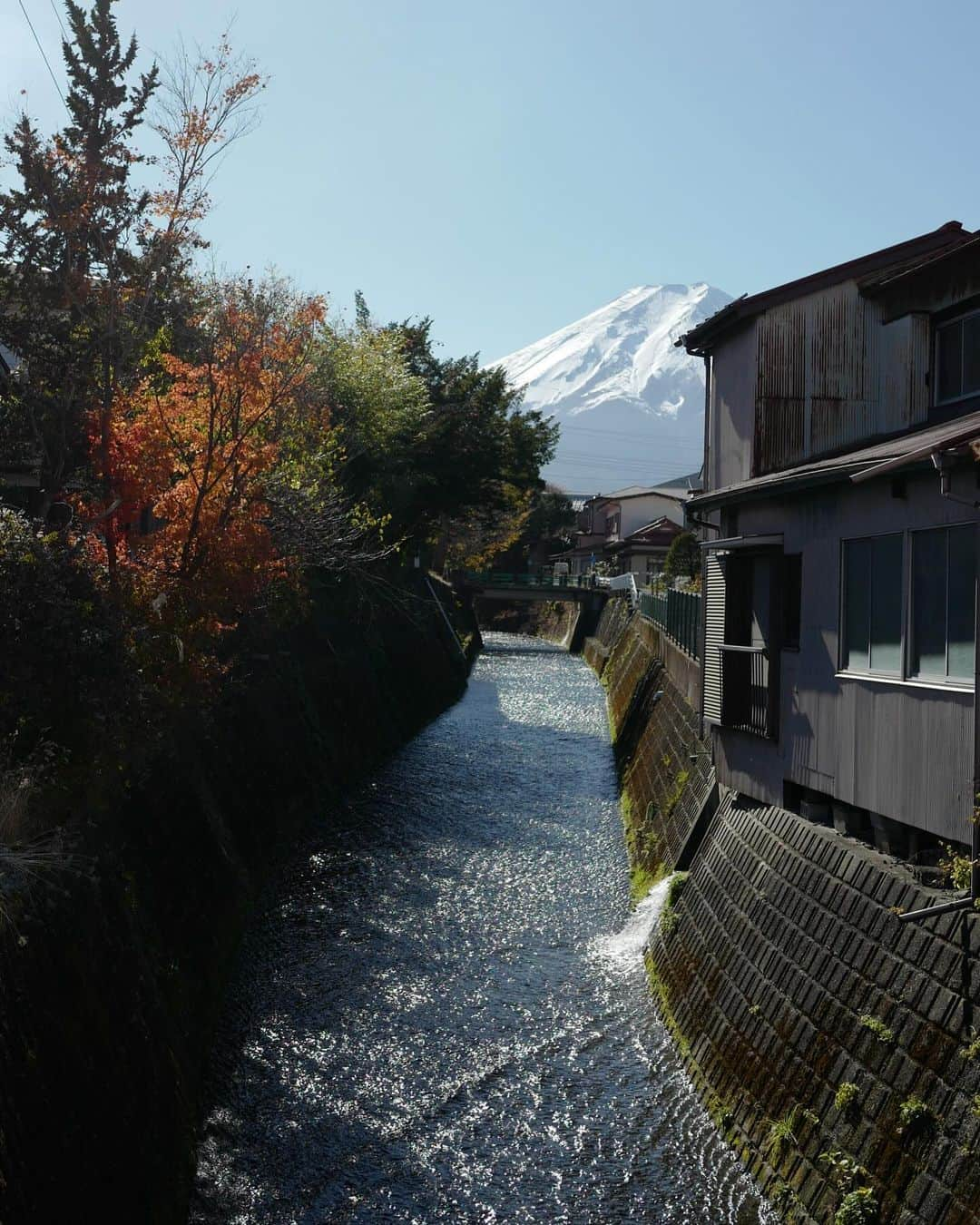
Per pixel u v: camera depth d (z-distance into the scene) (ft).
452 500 127.54
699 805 50.37
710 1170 29.40
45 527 35.14
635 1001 41.60
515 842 63.98
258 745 61.21
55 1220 20.11
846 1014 27.25
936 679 28.53
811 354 47.01
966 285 42.16
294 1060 36.70
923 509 29.17
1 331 48.11
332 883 55.21
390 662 105.40
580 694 132.26
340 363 99.71
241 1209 28.45
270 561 46.11
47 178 45.52
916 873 27.66
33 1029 21.66
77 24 45.83
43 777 29.66
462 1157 30.94
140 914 34.58
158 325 49.85
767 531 41.73
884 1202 22.84
